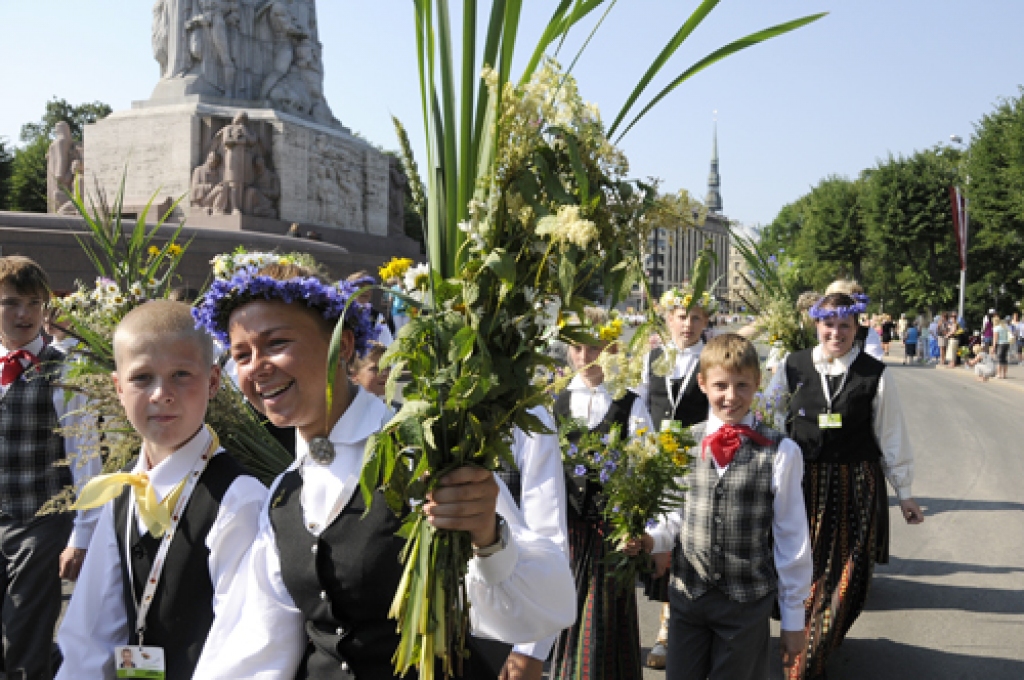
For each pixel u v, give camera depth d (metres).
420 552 1.62
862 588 4.33
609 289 1.56
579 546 3.66
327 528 1.86
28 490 3.72
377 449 1.51
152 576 2.17
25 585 3.70
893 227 48.31
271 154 20.34
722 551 3.24
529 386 1.60
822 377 4.55
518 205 1.49
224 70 20.91
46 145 46.41
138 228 4.08
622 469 3.39
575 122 1.53
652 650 4.62
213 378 2.38
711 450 3.31
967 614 5.31
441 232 1.58
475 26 1.52
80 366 3.10
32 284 3.84
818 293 5.73
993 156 42.53
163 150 19.83
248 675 1.89
